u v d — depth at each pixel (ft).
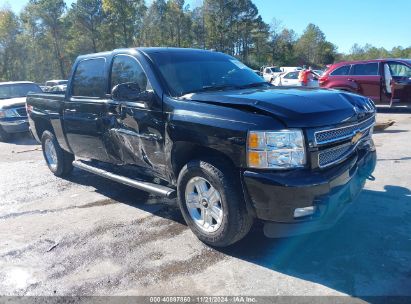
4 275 11.97
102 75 17.07
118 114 15.69
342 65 44.80
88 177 22.53
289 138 10.69
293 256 12.11
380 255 11.84
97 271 11.91
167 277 11.37
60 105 19.74
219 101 12.16
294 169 10.84
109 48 187.83
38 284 11.38
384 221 14.14
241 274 11.30
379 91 42.39
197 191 12.95
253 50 276.00
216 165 11.96
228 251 12.65
